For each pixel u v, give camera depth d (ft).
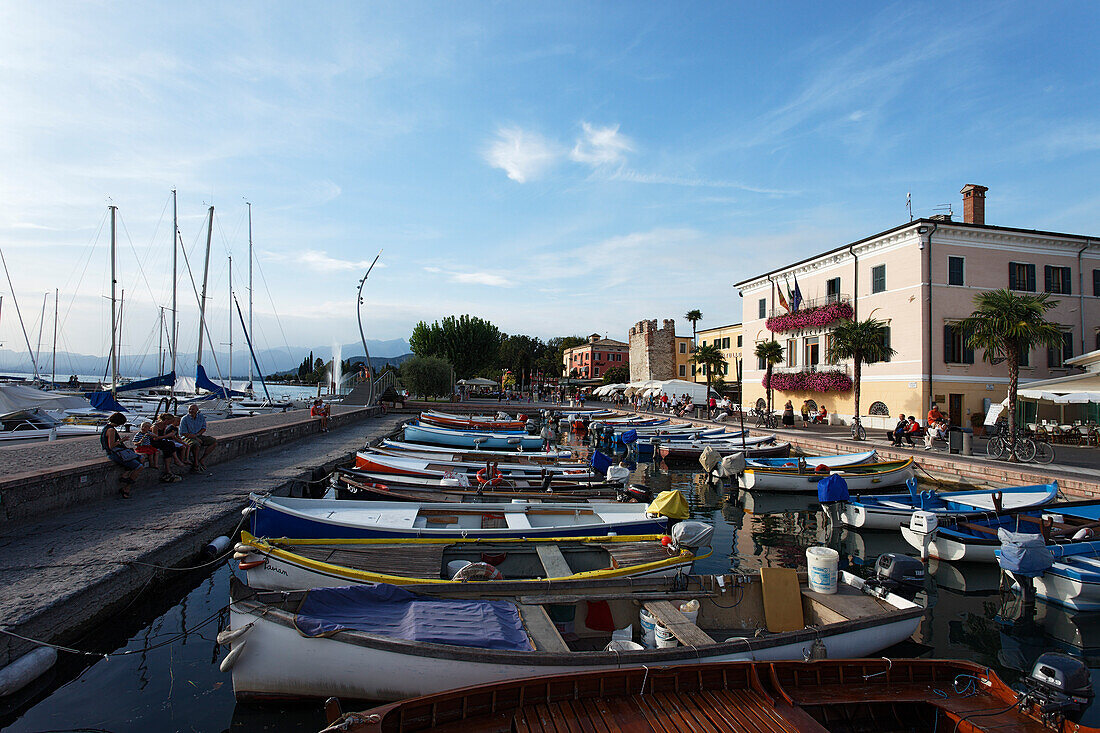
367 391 151.64
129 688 21.38
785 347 140.77
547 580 24.77
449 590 23.52
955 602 33.58
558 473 58.18
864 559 42.16
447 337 220.43
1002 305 71.41
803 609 25.90
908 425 83.66
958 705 18.17
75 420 86.63
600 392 226.17
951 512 44.70
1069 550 35.29
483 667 18.43
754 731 16.01
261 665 19.03
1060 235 107.65
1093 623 30.58
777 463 70.49
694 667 18.12
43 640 21.40
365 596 21.76
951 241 104.94
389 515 35.40
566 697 17.15
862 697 18.35
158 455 47.09
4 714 19.36
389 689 18.80
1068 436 92.99
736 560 42.01
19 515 33.09
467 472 56.95
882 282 111.96
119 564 27.02
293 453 68.28
